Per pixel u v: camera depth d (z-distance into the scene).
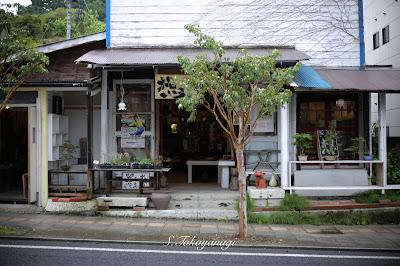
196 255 6.59
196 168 13.59
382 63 15.12
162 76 9.72
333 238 7.91
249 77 7.25
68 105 11.61
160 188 10.14
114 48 10.52
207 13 10.88
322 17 10.91
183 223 8.88
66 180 11.29
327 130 10.76
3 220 8.65
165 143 15.19
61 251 6.63
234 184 10.65
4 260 6.05
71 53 10.00
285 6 10.89
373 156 10.55
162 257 6.43
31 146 9.66
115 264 6.01
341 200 9.84
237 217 9.23
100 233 7.77
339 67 10.82
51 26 35.59
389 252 7.09
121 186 10.77
